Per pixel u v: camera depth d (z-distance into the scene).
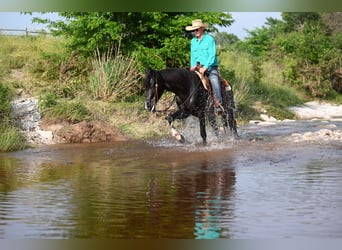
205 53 13.09
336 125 18.84
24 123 14.84
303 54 30.41
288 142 13.45
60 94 17.09
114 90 17.48
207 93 12.95
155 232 6.04
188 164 10.34
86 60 19.25
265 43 40.00
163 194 7.81
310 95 29.36
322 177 8.88
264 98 23.89
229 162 10.48
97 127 14.66
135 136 15.12
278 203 7.20
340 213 6.69
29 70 19.19
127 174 9.42
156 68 18.72
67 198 7.62
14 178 9.14
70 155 11.93
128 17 19.45
